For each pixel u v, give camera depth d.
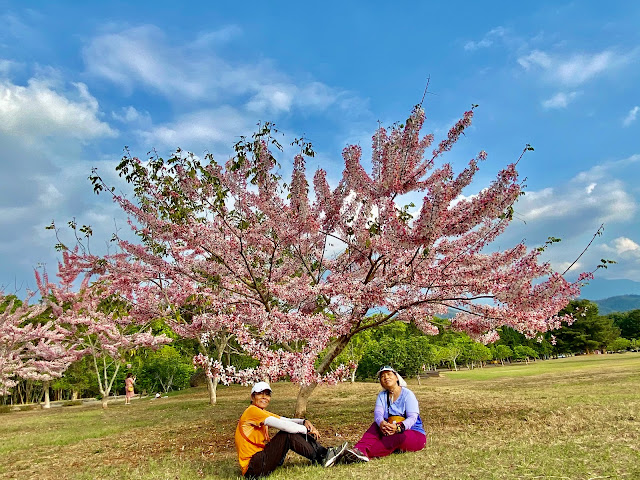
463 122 8.27
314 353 8.04
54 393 44.59
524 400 11.16
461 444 5.89
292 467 5.26
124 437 9.37
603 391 12.69
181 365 32.91
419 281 8.09
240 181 9.23
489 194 7.04
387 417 5.67
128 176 9.27
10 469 6.90
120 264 10.45
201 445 7.63
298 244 9.82
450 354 48.34
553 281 7.21
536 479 4.04
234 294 10.13
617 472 4.07
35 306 20.02
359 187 9.15
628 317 93.75
